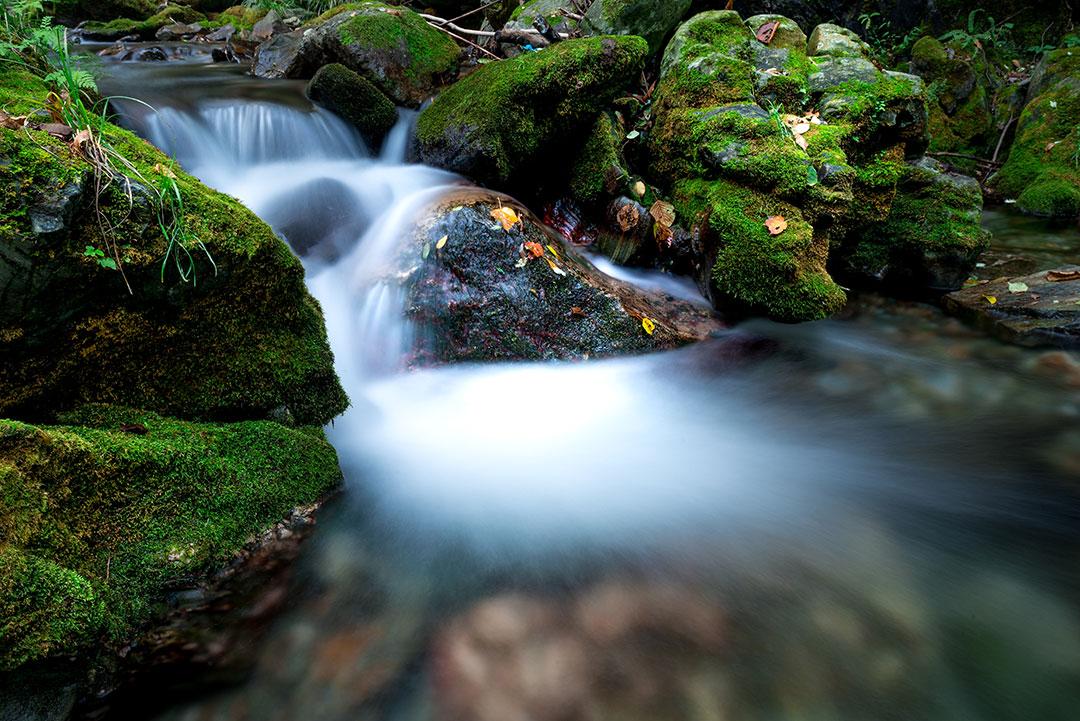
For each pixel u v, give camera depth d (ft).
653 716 6.98
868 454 11.78
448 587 8.57
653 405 13.23
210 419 9.52
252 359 9.73
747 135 15.99
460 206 14.44
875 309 17.48
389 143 20.48
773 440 12.24
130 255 8.03
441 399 13.09
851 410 13.08
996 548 9.49
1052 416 12.64
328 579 8.51
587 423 12.64
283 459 9.31
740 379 13.98
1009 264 19.33
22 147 7.45
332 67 19.54
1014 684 7.41
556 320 13.83
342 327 13.98
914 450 11.85
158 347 8.89
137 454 7.75
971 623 8.23
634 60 17.33
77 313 8.03
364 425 11.98
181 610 7.59
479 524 9.79
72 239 7.64
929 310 17.28
